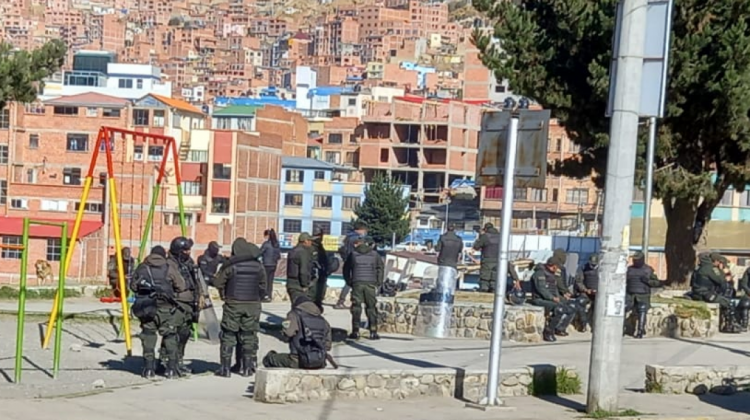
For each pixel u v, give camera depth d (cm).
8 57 2586
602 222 1285
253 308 1549
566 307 2164
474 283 4050
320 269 2031
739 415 1346
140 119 8650
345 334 2078
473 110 11050
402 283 3108
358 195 9775
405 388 1371
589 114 2814
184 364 1655
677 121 2730
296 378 1307
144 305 1516
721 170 2844
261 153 8969
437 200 10400
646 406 1375
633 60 1246
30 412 1162
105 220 5594
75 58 13575
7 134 8581
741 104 2539
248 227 8769
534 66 2819
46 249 5853
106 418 1144
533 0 2942
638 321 2238
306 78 18075
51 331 1880
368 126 11125
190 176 8456
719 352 2025
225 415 1191
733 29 2506
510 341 2098
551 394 1464
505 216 1281
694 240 3070
